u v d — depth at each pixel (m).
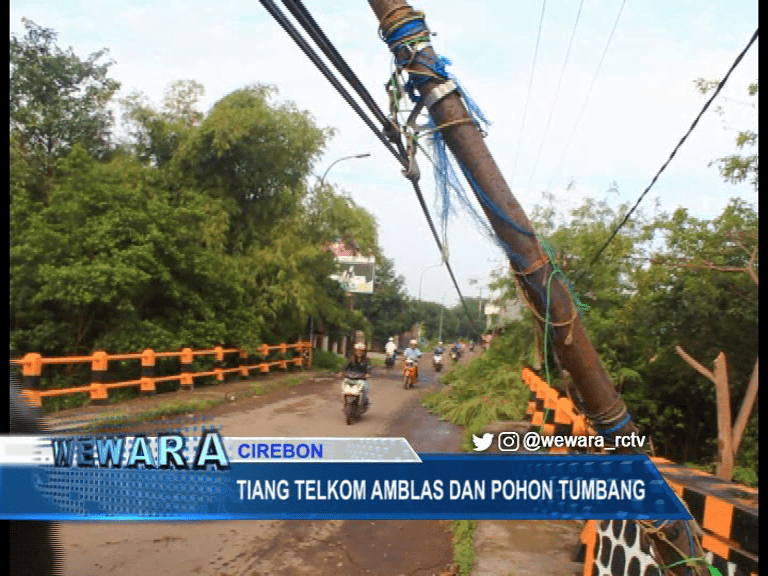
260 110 16.91
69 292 10.80
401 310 49.03
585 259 10.26
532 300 3.11
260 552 4.88
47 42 15.00
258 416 11.27
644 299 8.91
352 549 5.08
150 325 12.57
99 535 4.87
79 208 11.53
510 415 11.00
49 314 11.57
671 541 3.14
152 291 13.19
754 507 2.87
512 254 3.07
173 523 5.23
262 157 17.47
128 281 11.36
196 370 14.16
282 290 17.84
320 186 20.77
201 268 13.70
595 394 3.16
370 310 45.44
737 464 7.16
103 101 15.52
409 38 3.12
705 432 9.30
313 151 18.52
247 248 18.16
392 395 16.95
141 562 4.46
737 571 2.81
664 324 8.66
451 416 12.20
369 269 38.25
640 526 3.29
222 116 16.11
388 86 3.28
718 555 2.97
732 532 2.87
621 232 9.26
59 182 12.71
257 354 16.66
